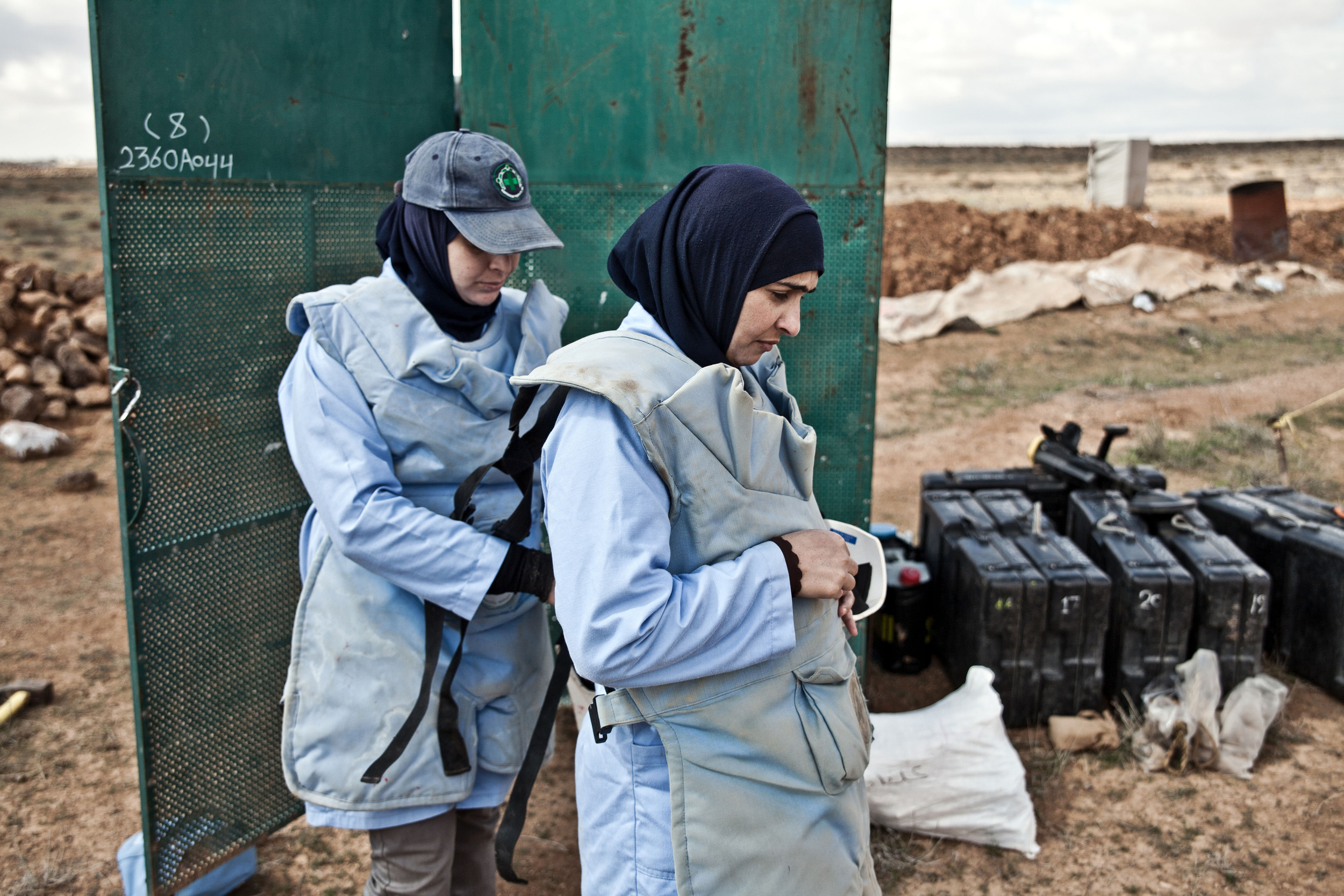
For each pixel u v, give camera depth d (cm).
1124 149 2112
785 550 148
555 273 338
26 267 1011
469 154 200
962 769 313
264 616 280
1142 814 332
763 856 149
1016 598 364
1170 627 370
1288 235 1648
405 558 189
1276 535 427
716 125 326
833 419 342
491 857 247
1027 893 296
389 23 306
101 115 215
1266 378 1052
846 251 331
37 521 639
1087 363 1129
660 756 152
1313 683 412
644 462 143
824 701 156
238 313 259
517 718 224
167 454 243
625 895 155
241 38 250
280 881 303
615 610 136
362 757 204
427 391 202
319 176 283
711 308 148
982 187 2784
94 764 367
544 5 320
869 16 318
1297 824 325
